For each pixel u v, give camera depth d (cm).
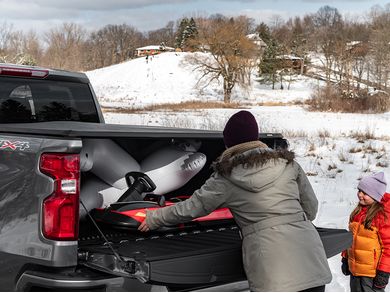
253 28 18612
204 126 2158
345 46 10819
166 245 377
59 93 563
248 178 350
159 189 453
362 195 471
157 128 443
